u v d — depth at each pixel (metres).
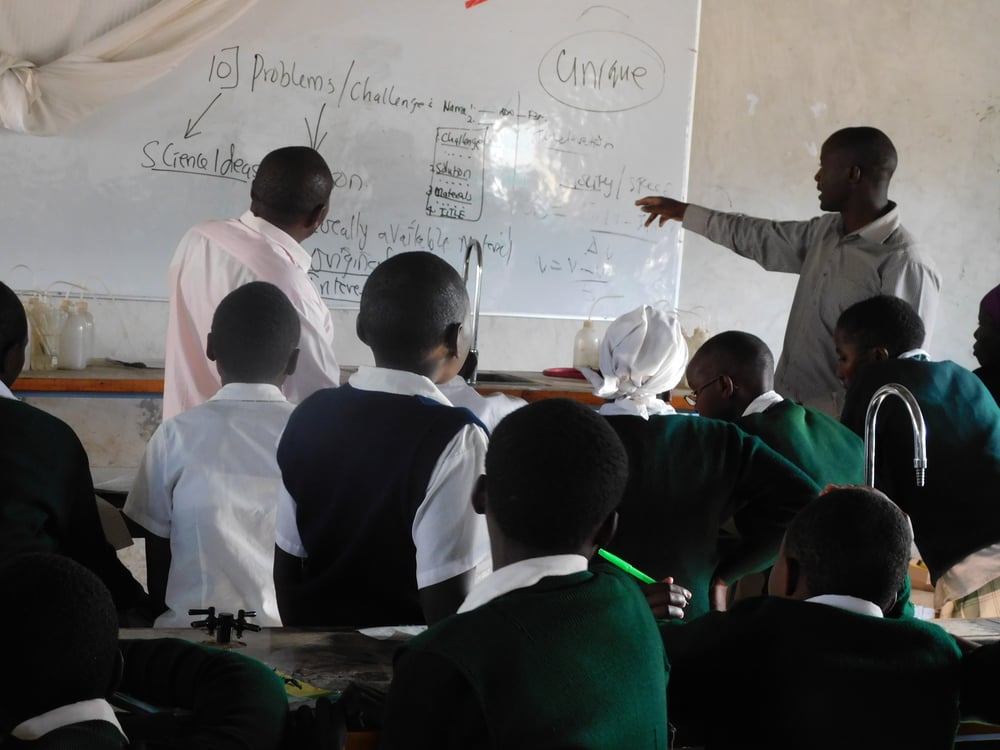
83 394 3.65
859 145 3.53
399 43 4.43
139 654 1.28
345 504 1.59
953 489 2.30
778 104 4.99
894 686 1.39
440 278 1.66
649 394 1.95
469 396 2.14
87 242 4.12
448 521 1.54
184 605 1.90
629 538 1.80
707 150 4.93
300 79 4.31
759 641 1.40
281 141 4.32
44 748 0.97
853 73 5.07
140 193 4.16
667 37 4.78
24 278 4.07
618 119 4.77
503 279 4.70
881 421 2.33
